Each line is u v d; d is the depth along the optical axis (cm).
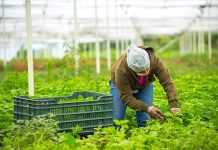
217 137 474
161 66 556
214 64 1545
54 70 1138
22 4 1312
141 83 559
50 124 491
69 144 448
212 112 564
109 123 530
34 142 474
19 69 1803
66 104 514
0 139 511
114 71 566
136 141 466
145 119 574
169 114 525
